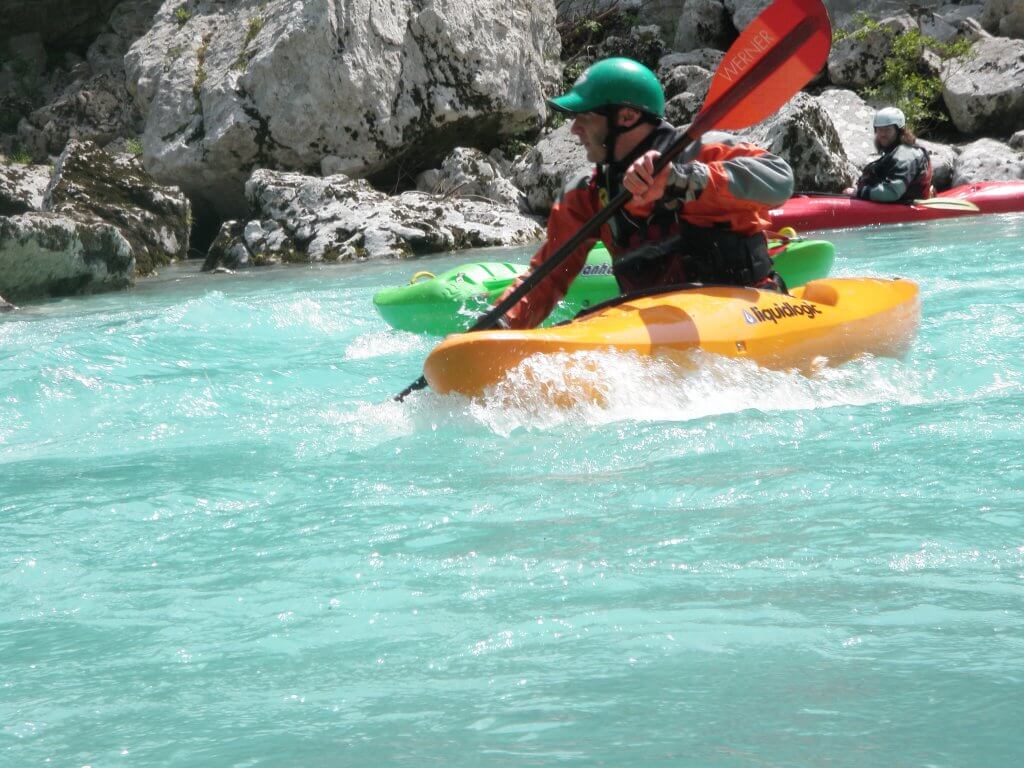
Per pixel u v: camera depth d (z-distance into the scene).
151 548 4.19
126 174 20.27
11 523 4.62
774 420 5.40
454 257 17.50
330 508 4.54
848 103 24.25
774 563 3.52
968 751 2.26
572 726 2.50
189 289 15.39
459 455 5.21
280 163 21.81
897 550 3.56
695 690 2.65
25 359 8.53
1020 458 4.50
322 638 3.18
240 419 6.55
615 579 3.47
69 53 34.78
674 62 26.42
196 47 22.69
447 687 2.78
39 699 2.88
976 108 24.16
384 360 8.58
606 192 6.34
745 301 6.13
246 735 2.58
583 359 5.56
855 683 2.63
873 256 13.52
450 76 22.45
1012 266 11.61
